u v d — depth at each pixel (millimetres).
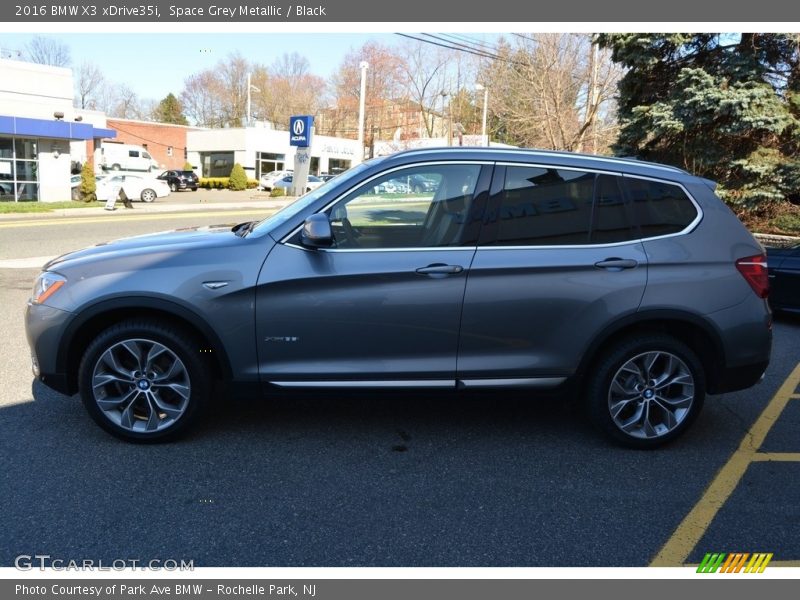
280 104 77938
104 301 3717
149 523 3123
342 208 3850
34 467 3629
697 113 14109
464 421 4512
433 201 3867
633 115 15516
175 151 60875
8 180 25875
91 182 28328
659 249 3918
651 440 4066
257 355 3812
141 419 3967
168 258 3789
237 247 3822
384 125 52094
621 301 3869
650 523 3256
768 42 14641
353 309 3768
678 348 3977
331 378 3855
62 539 2980
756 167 14094
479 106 43406
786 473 3830
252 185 51438
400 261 3766
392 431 4305
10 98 25328
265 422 4383
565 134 23578
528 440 4219
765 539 3145
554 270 3822
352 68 52562
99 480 3508
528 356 3904
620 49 15344
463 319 3816
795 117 14633
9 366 5438
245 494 3416
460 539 3080
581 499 3471
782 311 8242
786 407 4977
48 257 11961
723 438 4352
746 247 4035
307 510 3285
